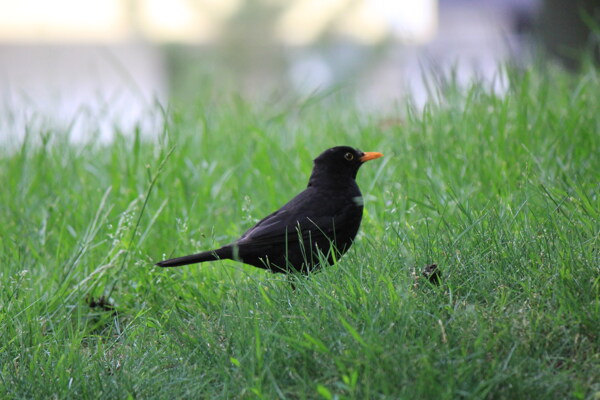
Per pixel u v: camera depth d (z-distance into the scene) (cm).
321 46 2550
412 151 1173
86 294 926
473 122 1195
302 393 614
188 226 1041
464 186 1073
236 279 927
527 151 1064
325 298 741
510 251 790
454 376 611
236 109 1627
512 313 696
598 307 677
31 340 802
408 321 684
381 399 598
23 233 1105
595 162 1063
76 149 1416
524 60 1388
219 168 1280
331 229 884
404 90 1535
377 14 2738
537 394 605
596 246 774
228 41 2781
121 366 748
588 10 1934
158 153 1241
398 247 828
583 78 1329
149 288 929
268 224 875
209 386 676
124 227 977
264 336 700
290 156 1305
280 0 2733
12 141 1478
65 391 696
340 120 1525
